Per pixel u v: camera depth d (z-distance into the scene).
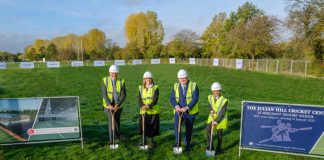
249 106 5.64
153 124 6.32
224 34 55.19
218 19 62.31
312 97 14.17
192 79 22.75
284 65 30.88
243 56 46.88
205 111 10.30
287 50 37.03
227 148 6.43
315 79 23.50
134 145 6.55
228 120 8.91
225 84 19.25
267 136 5.61
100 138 7.08
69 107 6.10
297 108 5.36
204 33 64.31
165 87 17.36
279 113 5.47
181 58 65.31
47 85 18.72
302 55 30.05
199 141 6.88
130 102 12.22
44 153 6.06
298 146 5.45
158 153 6.04
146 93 6.23
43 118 6.04
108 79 6.39
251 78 23.92
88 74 28.44
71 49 81.69
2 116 5.89
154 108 6.30
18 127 5.97
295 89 17.11
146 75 6.17
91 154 5.97
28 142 6.04
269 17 43.19
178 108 5.86
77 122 6.17
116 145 6.32
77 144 6.59
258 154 6.04
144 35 73.06
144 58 72.69
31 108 5.96
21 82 20.69
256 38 41.81
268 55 44.44
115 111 6.36
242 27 44.03
